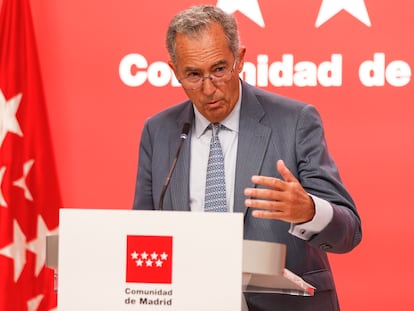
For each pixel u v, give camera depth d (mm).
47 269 6789
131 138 6926
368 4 6633
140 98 6918
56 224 6801
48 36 6996
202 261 3066
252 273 3154
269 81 6734
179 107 4750
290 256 4199
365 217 6637
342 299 6660
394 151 6621
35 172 6816
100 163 6949
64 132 6977
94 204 6945
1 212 6707
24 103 6836
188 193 4398
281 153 4336
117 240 3127
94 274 3137
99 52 6957
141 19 6918
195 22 4172
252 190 3344
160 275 3094
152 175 4613
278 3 6734
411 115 6602
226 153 4449
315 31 6688
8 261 6691
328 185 4188
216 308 3049
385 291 6625
